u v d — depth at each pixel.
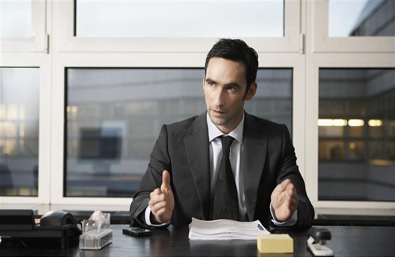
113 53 2.48
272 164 1.78
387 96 2.47
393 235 1.50
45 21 2.48
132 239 1.41
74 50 2.48
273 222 1.61
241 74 1.63
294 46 2.44
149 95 2.50
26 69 2.51
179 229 1.57
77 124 2.49
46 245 1.34
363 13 2.45
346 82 2.47
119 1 2.49
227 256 1.21
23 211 1.30
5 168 2.51
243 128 1.82
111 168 2.50
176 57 2.46
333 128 2.47
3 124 2.51
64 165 2.49
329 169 2.47
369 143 2.47
